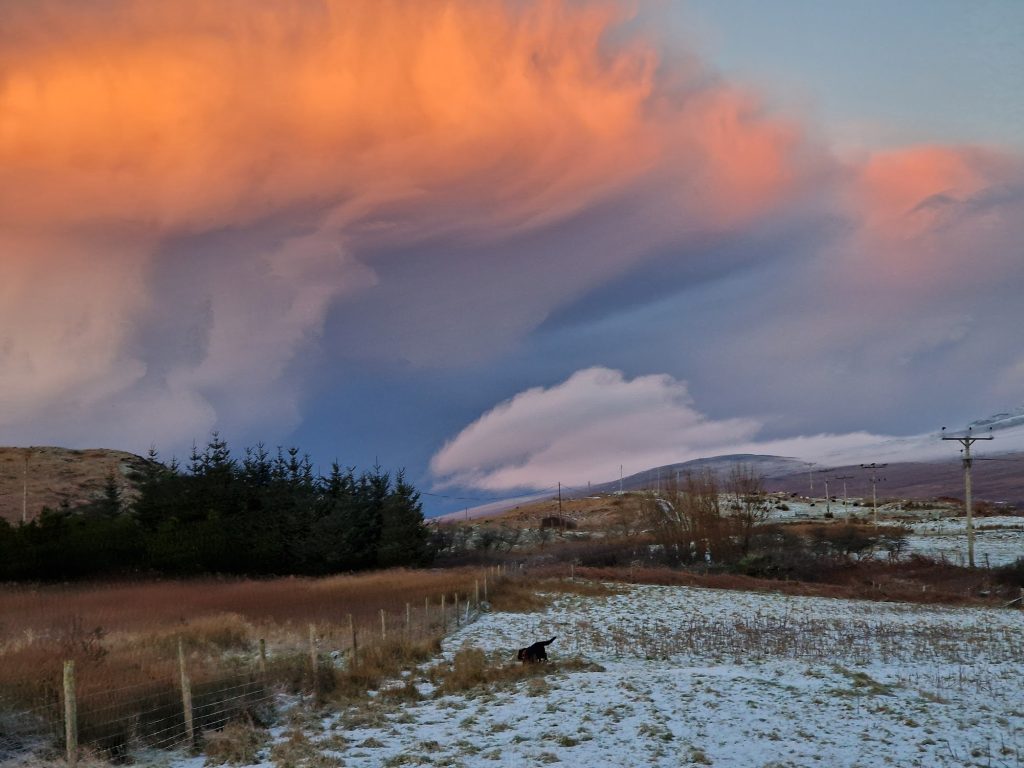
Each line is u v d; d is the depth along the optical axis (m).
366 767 13.70
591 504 174.00
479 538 103.06
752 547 74.69
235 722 16.41
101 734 14.46
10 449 149.75
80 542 60.78
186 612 33.25
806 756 13.70
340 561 73.88
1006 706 17.67
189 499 79.69
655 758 13.73
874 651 27.67
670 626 36.16
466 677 21.92
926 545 86.00
